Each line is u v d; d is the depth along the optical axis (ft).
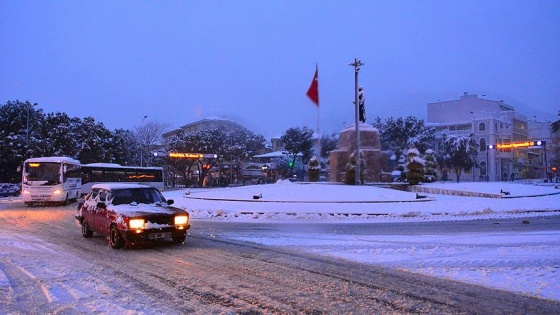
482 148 269.44
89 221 46.37
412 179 144.77
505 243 41.24
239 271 30.25
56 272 29.96
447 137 253.85
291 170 231.91
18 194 159.02
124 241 39.42
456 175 265.75
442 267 30.99
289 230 54.39
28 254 37.09
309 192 96.58
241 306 22.21
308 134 230.89
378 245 41.09
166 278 28.19
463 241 42.86
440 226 58.44
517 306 22.15
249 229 55.62
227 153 231.50
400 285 26.30
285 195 94.79
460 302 22.85
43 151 175.94
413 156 145.79
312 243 42.68
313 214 71.56
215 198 97.09
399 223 62.90
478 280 27.27
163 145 285.02
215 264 32.65
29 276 28.76
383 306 22.21
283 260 34.14
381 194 97.09
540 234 48.26
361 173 129.59
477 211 77.10
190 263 33.06
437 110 305.12
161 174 155.22
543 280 26.94
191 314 20.93
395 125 255.29
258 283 26.89
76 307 21.99
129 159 242.78
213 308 21.86
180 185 273.95
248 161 275.18
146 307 21.93
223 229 55.72
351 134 149.48
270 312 21.26
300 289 25.48
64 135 189.67
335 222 64.54
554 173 272.72
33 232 52.54
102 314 20.86
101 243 43.42
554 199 103.09
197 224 61.98
